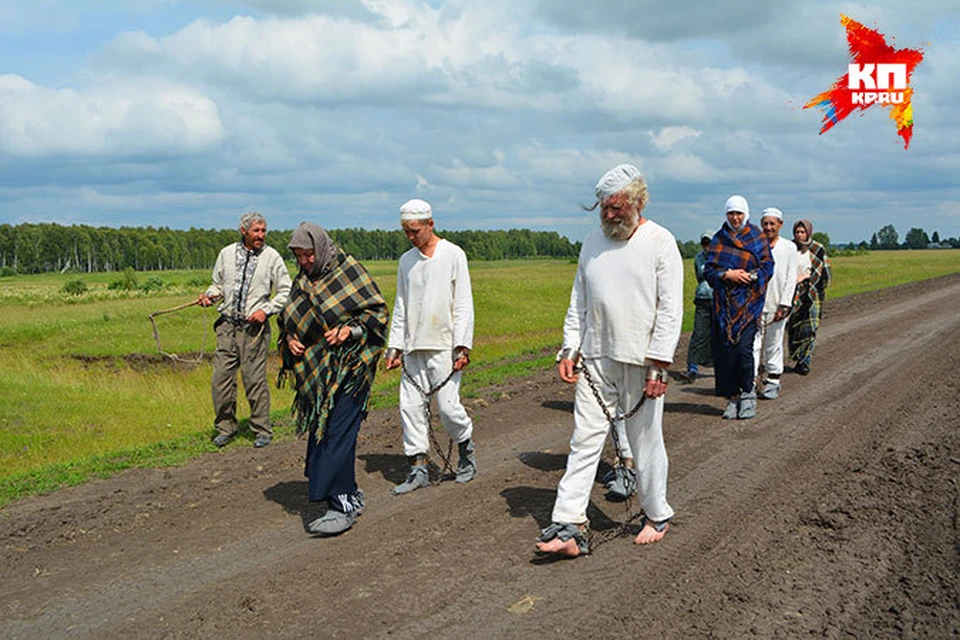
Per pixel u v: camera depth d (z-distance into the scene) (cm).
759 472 636
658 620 391
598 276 467
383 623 395
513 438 779
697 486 604
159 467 704
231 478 663
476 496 594
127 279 4850
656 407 472
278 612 409
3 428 956
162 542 519
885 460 653
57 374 1463
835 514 531
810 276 1083
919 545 475
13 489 643
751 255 816
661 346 455
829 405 884
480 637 379
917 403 870
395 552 486
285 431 838
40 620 411
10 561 493
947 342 1359
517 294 3091
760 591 420
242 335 773
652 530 493
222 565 476
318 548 498
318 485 519
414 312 606
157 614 412
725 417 834
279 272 782
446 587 434
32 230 12550
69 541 526
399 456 725
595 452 473
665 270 455
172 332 2133
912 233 16538
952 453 664
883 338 1451
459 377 618
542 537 464
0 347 1986
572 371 479
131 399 1150
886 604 402
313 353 528
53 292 4669
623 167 457
